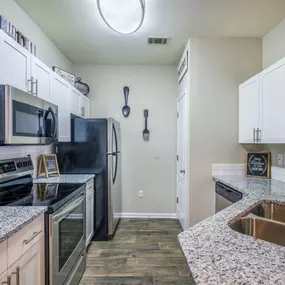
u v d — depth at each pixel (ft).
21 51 6.44
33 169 8.30
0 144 5.33
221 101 10.19
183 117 11.57
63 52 11.75
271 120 7.66
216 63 10.17
